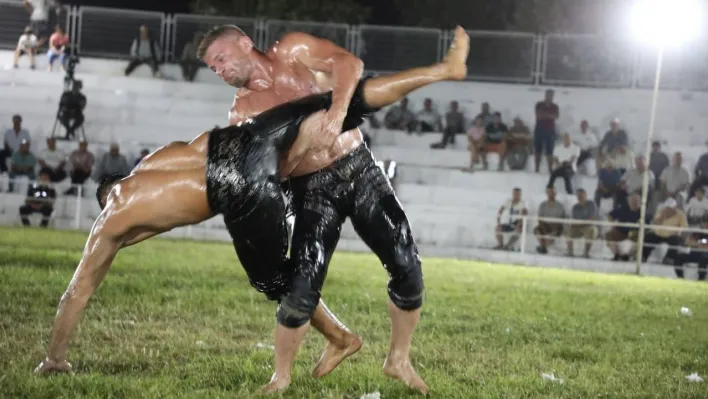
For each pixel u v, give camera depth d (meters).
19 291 8.21
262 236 4.47
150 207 4.53
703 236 18.89
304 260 4.61
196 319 7.30
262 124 4.50
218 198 4.45
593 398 5.07
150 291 8.84
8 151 21.48
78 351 5.71
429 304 9.52
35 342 5.88
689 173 21.12
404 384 5.02
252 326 7.12
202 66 25.20
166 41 25.36
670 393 5.33
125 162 21.19
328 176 4.72
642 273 18.66
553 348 6.88
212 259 13.73
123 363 5.41
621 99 24.19
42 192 20.23
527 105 24.50
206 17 25.23
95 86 24.70
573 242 19.42
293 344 4.65
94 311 7.35
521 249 19.52
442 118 24.36
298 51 4.74
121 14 25.23
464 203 22.50
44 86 24.50
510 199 20.19
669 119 23.92
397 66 24.47
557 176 21.50
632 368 6.21
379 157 23.55
